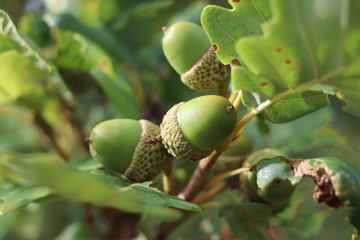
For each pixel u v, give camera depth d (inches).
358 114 9.7
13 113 13.8
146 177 10.6
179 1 17.1
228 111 9.9
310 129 15.2
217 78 10.6
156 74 15.7
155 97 15.4
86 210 14.3
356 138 19.6
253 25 10.1
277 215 12.6
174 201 9.8
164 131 10.2
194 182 10.8
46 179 8.1
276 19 8.8
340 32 8.7
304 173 9.8
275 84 9.6
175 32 10.5
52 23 13.8
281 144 15.2
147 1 16.2
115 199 8.5
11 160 8.0
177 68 10.7
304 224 13.3
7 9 16.2
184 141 10.0
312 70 9.2
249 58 9.2
